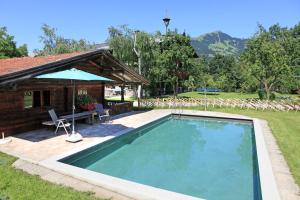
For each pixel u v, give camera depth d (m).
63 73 10.34
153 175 8.41
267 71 26.17
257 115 18.64
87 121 14.12
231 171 8.89
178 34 31.19
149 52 30.94
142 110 20.94
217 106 23.17
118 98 32.50
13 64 12.30
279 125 14.56
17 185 5.70
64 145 9.34
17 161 7.45
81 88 16.00
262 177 6.66
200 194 7.04
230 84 50.50
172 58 30.58
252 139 13.52
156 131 15.65
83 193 5.52
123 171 8.70
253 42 25.94
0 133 10.30
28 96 11.77
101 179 6.18
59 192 5.46
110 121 14.93
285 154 8.83
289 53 39.53
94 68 16.73
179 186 7.54
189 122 18.42
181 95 40.38
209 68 67.56
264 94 28.56
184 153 11.13
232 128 16.64
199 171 8.84
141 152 11.08
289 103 21.03
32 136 10.70
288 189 6.04
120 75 18.53
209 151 11.53
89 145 9.41
